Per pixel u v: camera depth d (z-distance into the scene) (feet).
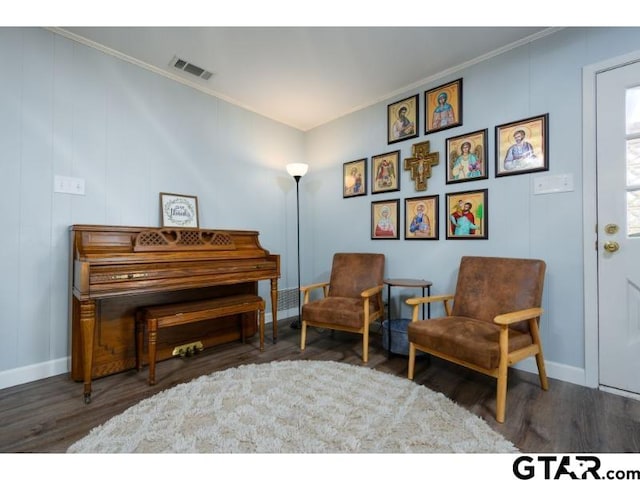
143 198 7.95
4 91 6.04
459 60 7.84
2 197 6.03
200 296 8.34
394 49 7.39
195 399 5.52
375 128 10.05
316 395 5.65
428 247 8.73
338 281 9.57
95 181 7.17
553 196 6.59
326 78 8.70
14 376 6.13
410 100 9.14
